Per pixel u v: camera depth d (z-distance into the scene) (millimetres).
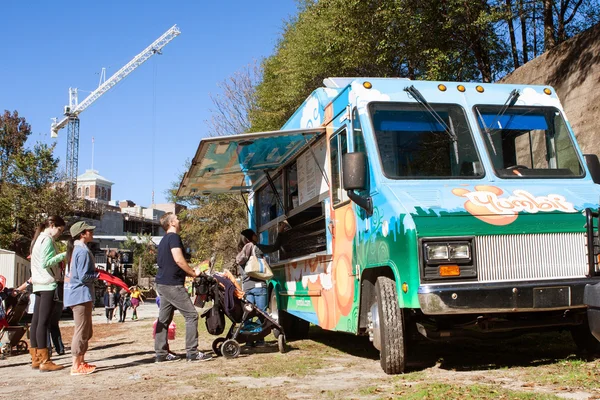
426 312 5492
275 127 28016
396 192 6223
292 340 10477
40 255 7961
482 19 18172
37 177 36000
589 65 14703
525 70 17562
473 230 5738
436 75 19312
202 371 7070
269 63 29516
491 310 5570
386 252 6133
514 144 6961
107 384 6516
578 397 4668
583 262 5965
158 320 8125
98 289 39688
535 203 6156
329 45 21422
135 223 91875
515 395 4766
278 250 10688
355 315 7027
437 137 6793
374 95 6961
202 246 39031
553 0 19781
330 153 7906
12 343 10094
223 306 8273
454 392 4988
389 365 6094
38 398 5855
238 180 11531
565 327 6820
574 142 7164
